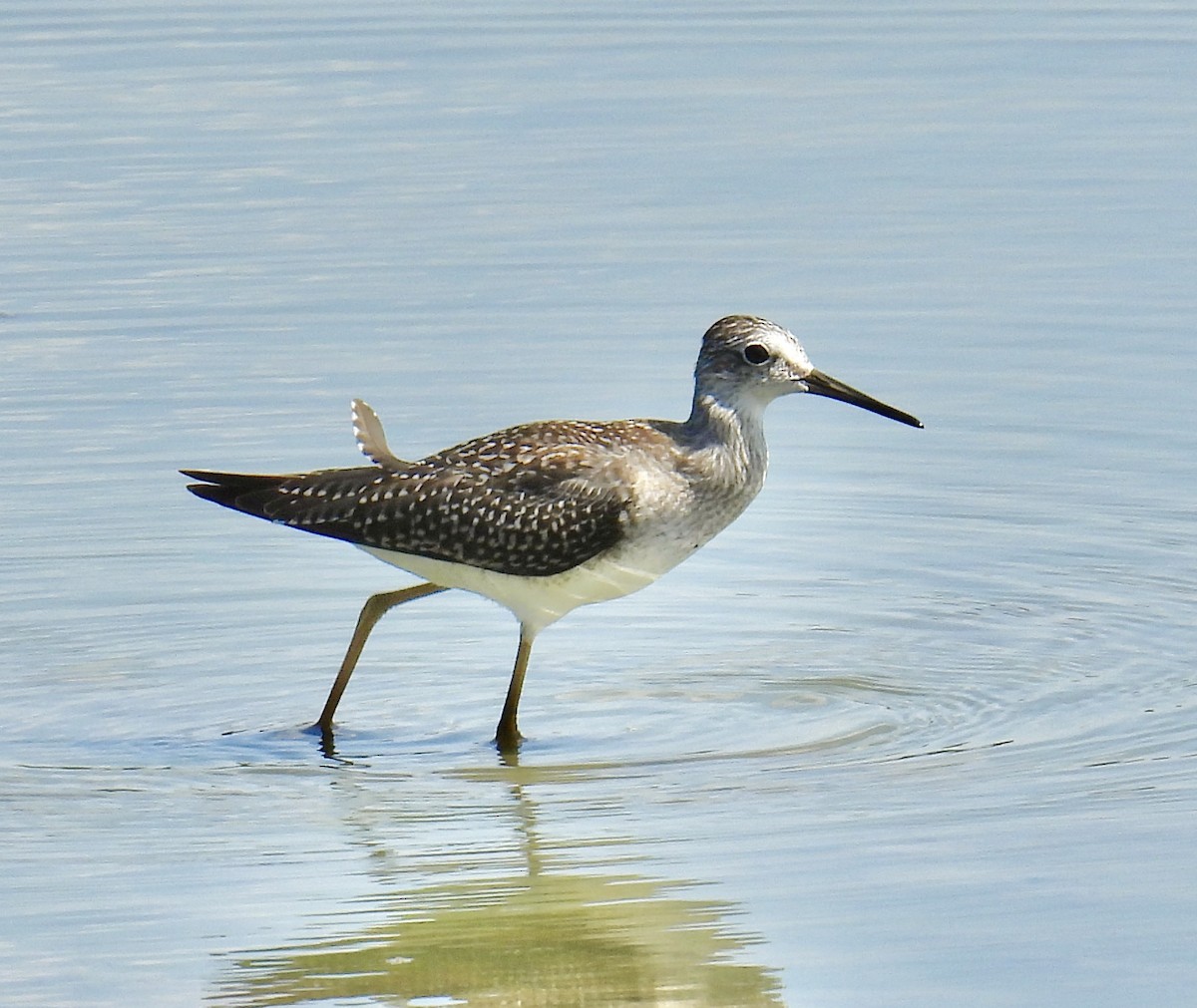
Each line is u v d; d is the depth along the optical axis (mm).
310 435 17609
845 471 17328
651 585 15453
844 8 28562
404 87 25641
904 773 11859
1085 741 12273
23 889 10445
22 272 20797
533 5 28844
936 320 19609
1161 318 19469
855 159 23281
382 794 11805
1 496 16656
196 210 22266
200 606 14953
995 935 9734
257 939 9875
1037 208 21922
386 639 14539
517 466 12781
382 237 21609
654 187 22688
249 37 27547
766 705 13203
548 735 12789
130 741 12672
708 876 10461
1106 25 27422
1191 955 9508
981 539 15961
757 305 19906
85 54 26891
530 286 20422
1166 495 16516
